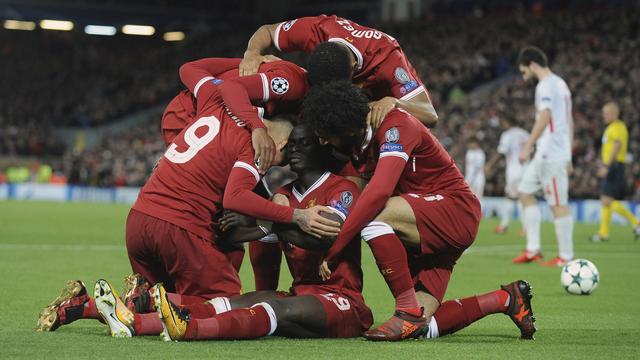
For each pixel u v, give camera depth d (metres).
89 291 7.17
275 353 4.21
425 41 34.78
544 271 9.52
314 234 4.61
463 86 31.05
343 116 4.60
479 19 35.31
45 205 25.77
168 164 4.98
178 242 4.84
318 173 4.85
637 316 6.19
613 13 31.44
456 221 4.92
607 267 10.11
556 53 30.17
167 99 39.09
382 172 4.68
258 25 44.56
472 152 17.75
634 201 20.94
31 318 5.54
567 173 9.98
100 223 17.44
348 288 4.86
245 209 4.63
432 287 5.02
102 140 35.81
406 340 4.77
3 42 44.50
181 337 4.41
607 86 25.95
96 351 4.18
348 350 4.36
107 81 41.91
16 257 10.27
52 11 41.97
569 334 5.26
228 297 4.84
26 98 40.44
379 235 4.68
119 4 43.25
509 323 5.73
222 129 4.95
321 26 5.54
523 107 26.05
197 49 42.62
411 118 4.89
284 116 5.05
